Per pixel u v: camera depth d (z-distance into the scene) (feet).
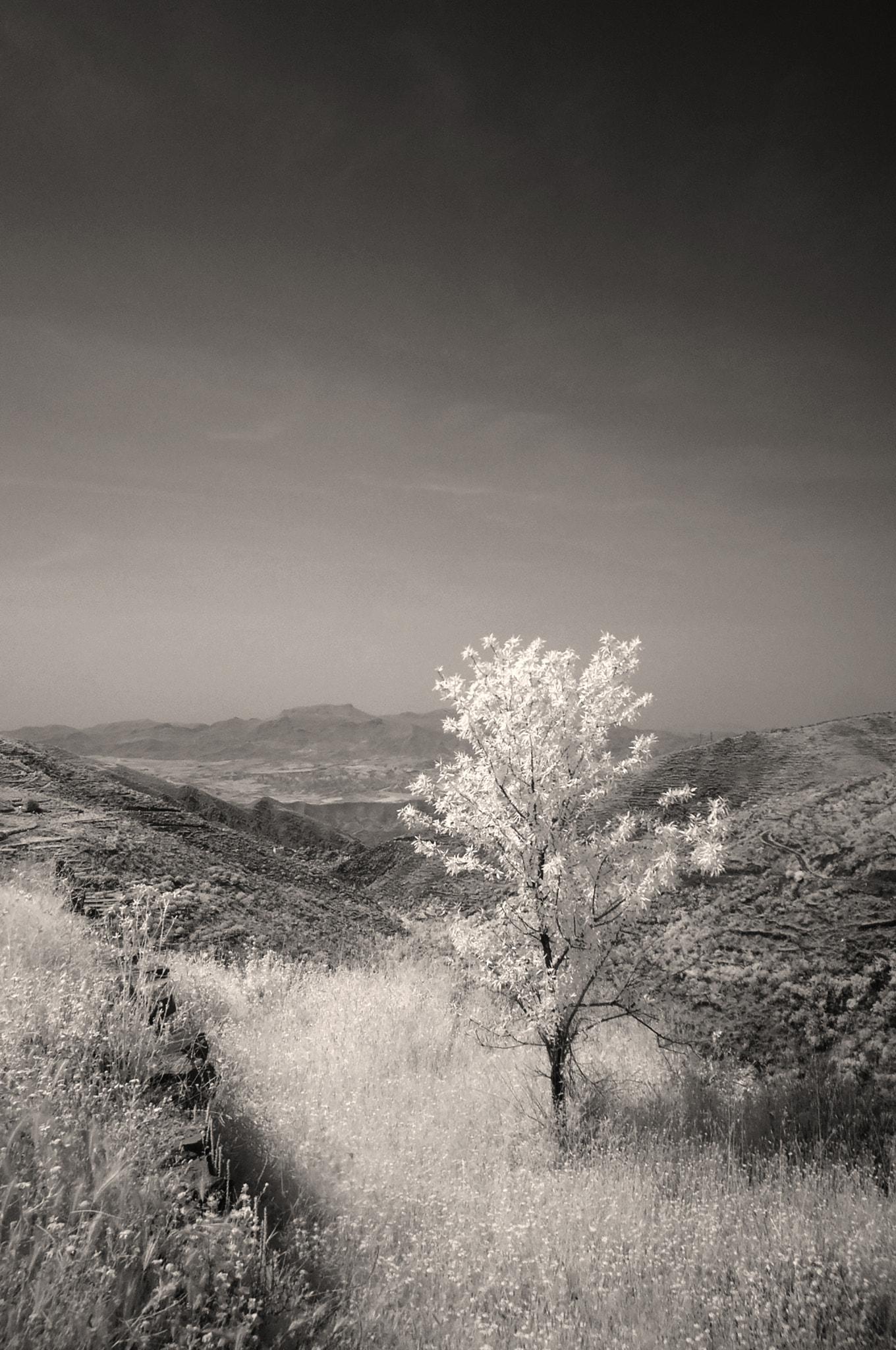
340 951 66.74
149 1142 13.34
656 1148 28.27
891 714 156.35
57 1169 10.70
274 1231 13.70
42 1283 8.87
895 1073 42.91
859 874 67.62
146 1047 18.69
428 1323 12.96
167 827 100.78
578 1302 15.43
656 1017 34.96
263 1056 28.68
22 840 61.41
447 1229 17.22
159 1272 9.85
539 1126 30.09
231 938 58.13
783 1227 20.57
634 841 33.01
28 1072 13.11
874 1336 15.55
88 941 28.25
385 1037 38.83
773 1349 14.39
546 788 32.32
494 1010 45.34
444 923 95.30
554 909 31.27
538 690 33.68
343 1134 21.65
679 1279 16.58
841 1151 30.50
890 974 52.90
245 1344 10.20
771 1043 48.62
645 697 33.04
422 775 34.88
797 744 141.69
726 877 72.33
